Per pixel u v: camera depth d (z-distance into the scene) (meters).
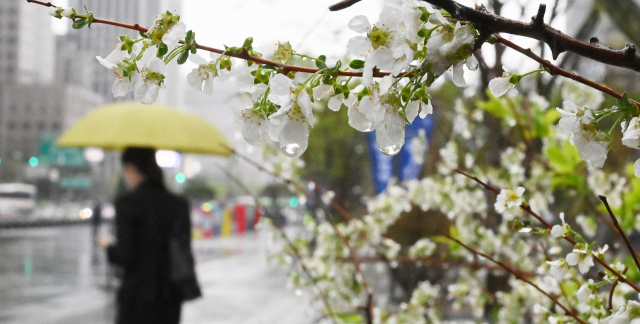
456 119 3.22
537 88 2.59
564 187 2.50
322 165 10.75
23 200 39.12
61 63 120.88
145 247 3.44
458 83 0.69
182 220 3.56
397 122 0.72
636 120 0.74
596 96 2.27
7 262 16.27
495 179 2.77
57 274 13.62
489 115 2.93
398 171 4.68
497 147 2.93
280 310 8.42
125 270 3.48
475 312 2.86
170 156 14.80
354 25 0.69
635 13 2.45
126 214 3.46
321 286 2.91
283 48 0.79
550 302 2.35
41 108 99.12
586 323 1.29
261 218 2.88
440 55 0.67
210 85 0.77
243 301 9.48
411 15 0.68
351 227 3.16
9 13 109.31
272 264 3.04
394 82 0.71
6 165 71.44
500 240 2.65
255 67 0.80
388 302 4.33
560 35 0.72
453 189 2.94
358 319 2.62
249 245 21.92
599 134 0.76
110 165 77.94
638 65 0.72
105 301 9.83
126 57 0.78
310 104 0.73
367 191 9.90
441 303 3.03
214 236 27.61
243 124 0.77
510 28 0.70
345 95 0.74
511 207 1.19
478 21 0.68
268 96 0.74
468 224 2.84
